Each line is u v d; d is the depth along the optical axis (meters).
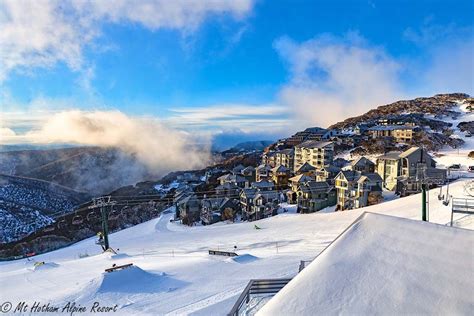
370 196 45.88
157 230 53.88
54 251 49.25
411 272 6.49
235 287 16.38
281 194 61.12
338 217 40.75
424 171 35.22
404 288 6.21
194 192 72.50
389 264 6.82
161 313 13.69
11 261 43.06
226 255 25.03
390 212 36.34
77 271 23.47
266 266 20.23
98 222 65.75
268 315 6.39
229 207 56.91
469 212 24.47
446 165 57.06
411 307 5.84
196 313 13.16
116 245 43.91
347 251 7.48
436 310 5.66
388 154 56.09
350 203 47.34
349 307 6.14
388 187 53.25
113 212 69.06
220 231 44.22
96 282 17.20
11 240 59.16
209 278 18.36
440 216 29.67
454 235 6.91
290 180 60.25
